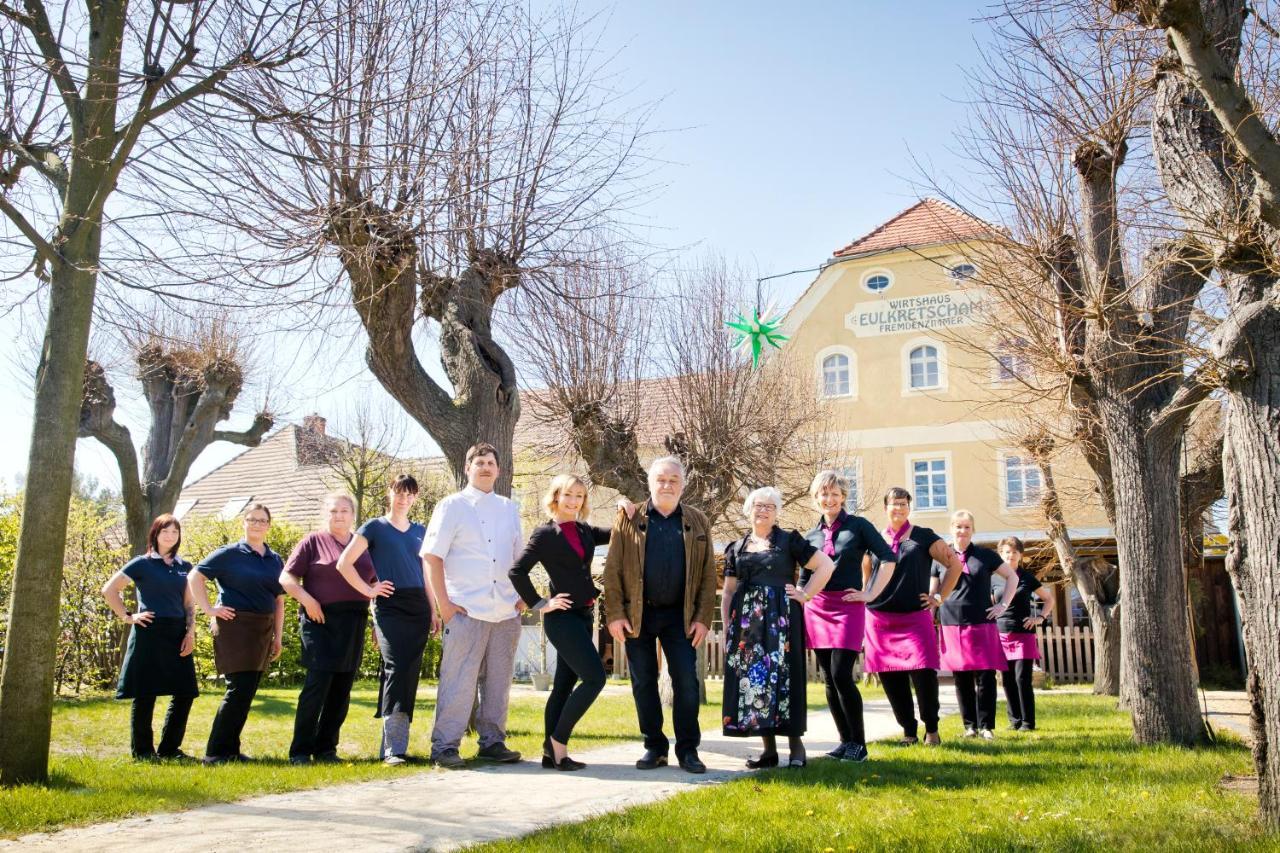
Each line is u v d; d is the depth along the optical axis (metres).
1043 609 10.09
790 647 6.56
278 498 29.97
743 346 16.02
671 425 15.55
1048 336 9.81
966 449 24.73
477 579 7.12
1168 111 6.66
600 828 4.67
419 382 9.49
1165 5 4.96
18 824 4.91
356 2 7.09
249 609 7.42
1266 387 5.04
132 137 6.46
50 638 6.21
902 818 4.92
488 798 5.66
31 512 6.21
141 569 7.59
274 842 4.57
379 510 25.00
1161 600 8.21
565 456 16.31
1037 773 6.34
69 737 8.77
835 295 26.58
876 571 7.20
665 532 6.75
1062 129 8.96
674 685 6.73
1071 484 20.14
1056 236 9.30
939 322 25.41
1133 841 4.43
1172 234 8.34
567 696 6.92
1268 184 5.02
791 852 4.27
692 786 6.04
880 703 14.20
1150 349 8.27
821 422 20.30
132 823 5.04
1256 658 5.06
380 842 4.55
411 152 7.65
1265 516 4.93
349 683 7.53
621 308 14.02
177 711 7.64
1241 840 4.43
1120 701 12.44
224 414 17.56
